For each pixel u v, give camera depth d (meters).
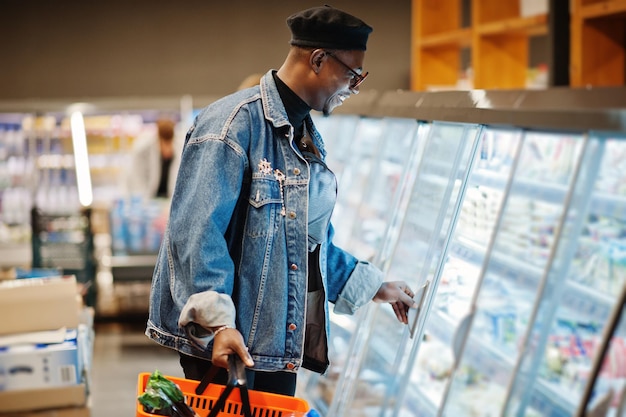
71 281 4.28
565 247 2.44
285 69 2.68
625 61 4.43
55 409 4.04
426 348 3.65
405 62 9.93
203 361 2.67
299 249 2.63
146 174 8.75
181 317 2.42
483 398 2.94
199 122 2.64
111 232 7.95
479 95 2.84
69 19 9.42
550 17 4.77
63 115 8.84
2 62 9.36
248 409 2.28
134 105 8.74
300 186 2.63
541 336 2.52
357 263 3.04
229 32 9.70
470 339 3.07
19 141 8.82
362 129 5.51
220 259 2.48
